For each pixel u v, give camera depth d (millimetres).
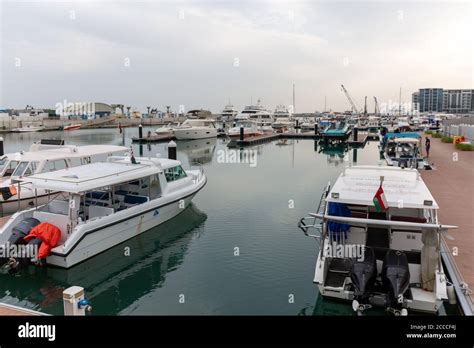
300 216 15734
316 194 19500
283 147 45125
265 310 8844
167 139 54469
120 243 12383
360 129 73688
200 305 9156
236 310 8875
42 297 9664
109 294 9891
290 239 13164
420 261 8469
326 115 123500
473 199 15758
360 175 10695
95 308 9203
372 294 7988
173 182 15312
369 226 9289
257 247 12547
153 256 12148
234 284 10156
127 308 9164
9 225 11062
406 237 9047
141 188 14164
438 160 26922
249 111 83250
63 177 11727
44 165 16625
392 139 27750
